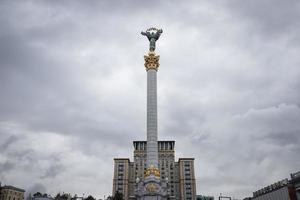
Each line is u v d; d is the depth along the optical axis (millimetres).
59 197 161500
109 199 165125
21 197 168875
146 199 99812
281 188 81375
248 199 115312
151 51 125250
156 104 113312
